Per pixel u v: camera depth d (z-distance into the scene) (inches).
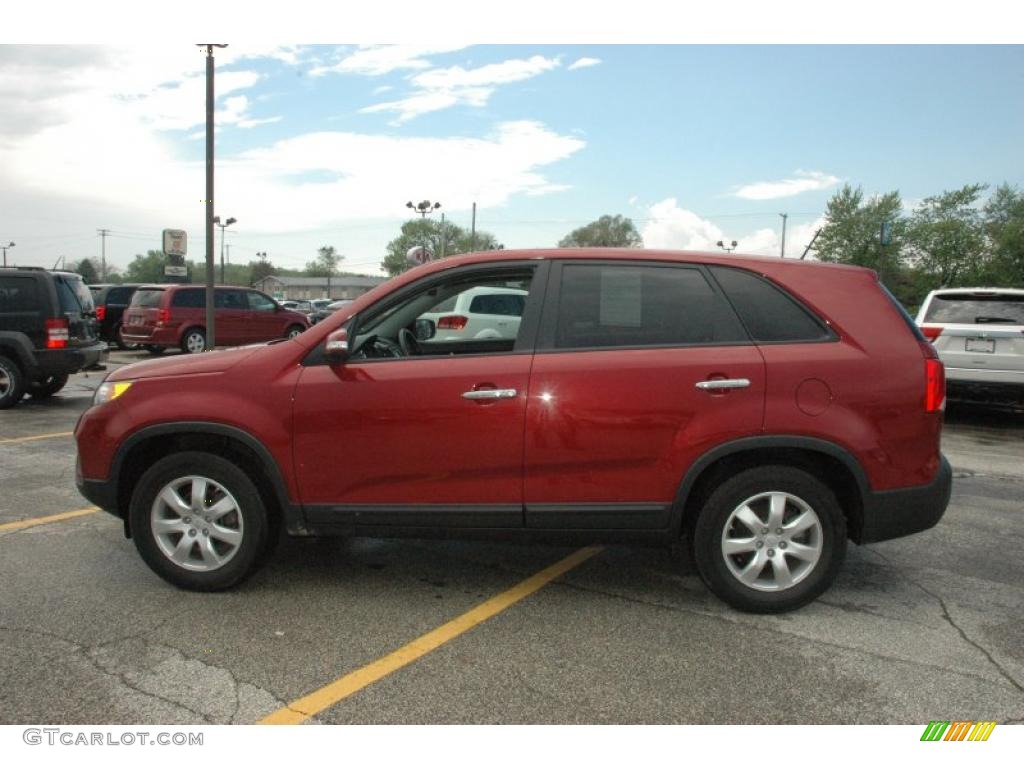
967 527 203.0
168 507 151.2
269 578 161.3
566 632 136.0
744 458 141.6
